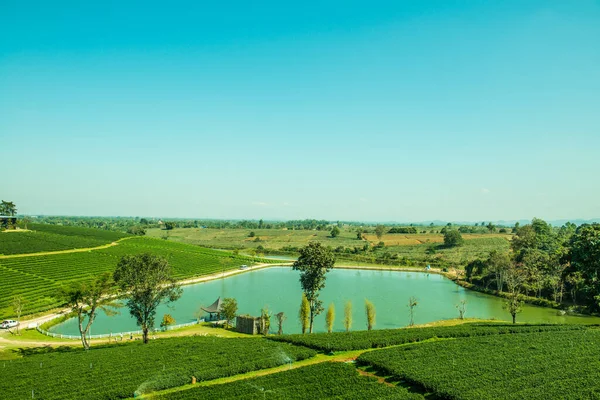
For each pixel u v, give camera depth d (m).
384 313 116.06
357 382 47.75
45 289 119.81
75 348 74.25
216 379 50.97
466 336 73.44
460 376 48.09
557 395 42.44
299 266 86.25
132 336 88.50
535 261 146.25
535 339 66.12
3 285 118.12
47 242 187.00
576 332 72.62
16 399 43.34
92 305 76.12
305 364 57.09
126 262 73.38
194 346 66.81
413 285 169.25
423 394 45.12
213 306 105.94
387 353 57.94
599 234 87.56
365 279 187.88
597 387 44.62
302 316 85.12
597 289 87.62
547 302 125.06
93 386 47.19
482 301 135.12
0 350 71.06
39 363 58.16
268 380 48.25
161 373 50.91
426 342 66.31
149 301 74.44
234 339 74.38
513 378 47.69
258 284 170.38
